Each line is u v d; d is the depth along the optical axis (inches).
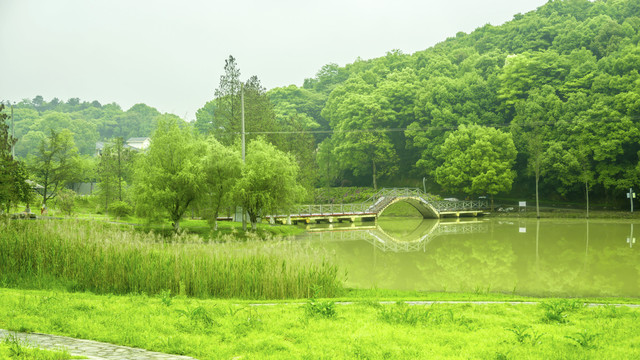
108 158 2138.3
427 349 347.6
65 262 680.4
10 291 562.3
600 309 525.7
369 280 933.8
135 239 746.2
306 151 2409.0
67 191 1883.6
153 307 464.4
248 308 490.9
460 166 2726.4
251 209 1526.8
